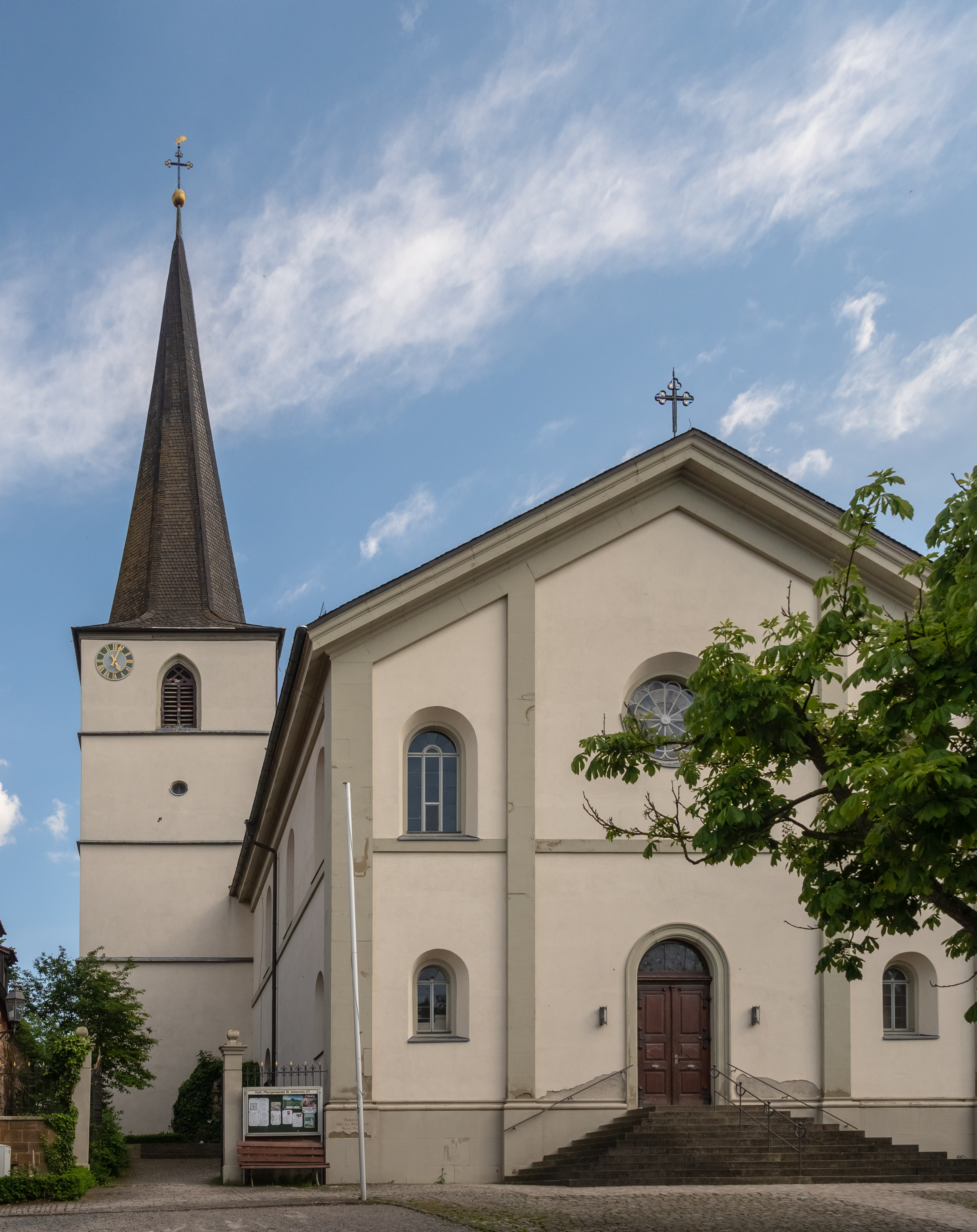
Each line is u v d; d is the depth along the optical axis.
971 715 14.19
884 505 15.92
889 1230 16.72
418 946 24.23
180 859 46.56
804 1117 24.47
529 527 25.64
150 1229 17.16
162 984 45.78
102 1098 27.95
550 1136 23.77
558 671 25.58
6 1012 23.52
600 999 24.42
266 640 47.94
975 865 14.14
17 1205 20.20
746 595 26.39
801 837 17.17
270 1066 37.16
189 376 52.28
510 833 24.77
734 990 24.80
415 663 25.23
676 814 24.81
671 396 27.97
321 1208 19.25
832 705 17.20
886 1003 25.58
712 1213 18.33
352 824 24.45
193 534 49.75
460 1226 17.09
